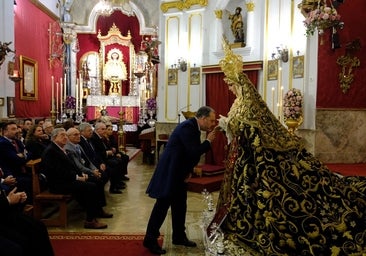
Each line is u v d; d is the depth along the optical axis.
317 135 7.19
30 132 6.18
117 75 15.90
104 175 5.97
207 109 3.98
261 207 2.67
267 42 8.55
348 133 7.36
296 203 2.64
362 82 7.39
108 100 15.54
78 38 15.94
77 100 14.44
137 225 5.14
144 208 6.05
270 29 8.49
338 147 7.32
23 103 11.18
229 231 2.88
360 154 7.42
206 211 4.11
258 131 2.79
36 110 12.27
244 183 2.78
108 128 8.50
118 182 7.47
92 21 15.94
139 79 15.64
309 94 7.37
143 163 10.95
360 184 2.83
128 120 15.55
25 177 5.40
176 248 4.23
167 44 10.71
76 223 5.20
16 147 6.37
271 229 2.63
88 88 15.71
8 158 5.30
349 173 5.95
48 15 13.38
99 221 5.31
